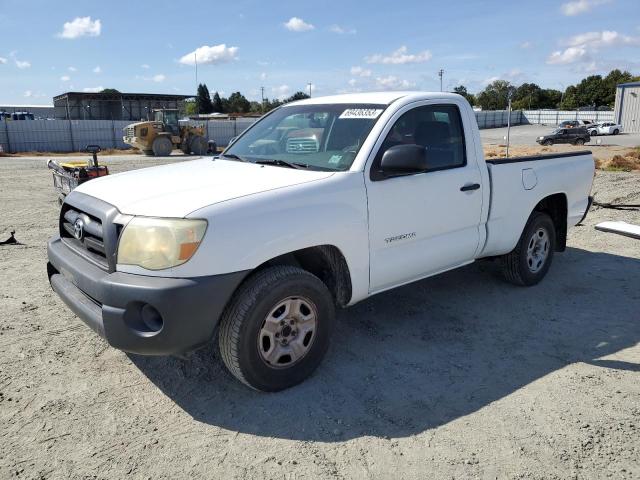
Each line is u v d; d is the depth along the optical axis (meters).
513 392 3.40
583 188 5.69
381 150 3.76
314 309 3.45
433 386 3.48
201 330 2.99
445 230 4.25
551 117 79.94
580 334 4.27
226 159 4.42
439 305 4.86
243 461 2.75
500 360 3.84
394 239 3.86
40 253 6.67
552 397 3.33
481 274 5.71
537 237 5.27
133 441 2.90
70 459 2.75
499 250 4.81
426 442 2.89
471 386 3.48
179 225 2.92
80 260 3.40
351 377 3.59
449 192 4.19
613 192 10.95
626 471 2.65
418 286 5.35
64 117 62.59
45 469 2.67
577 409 3.19
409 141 3.99
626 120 56.84
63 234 3.83
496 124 78.69
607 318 4.58
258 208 3.14
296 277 3.27
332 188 3.47
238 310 3.11
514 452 2.80
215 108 112.81
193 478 2.62
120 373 3.63
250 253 3.08
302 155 4.05
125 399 3.32
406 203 3.88
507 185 4.70
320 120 4.22
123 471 2.66
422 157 3.49
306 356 3.47
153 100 56.66
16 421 3.07
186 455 2.79
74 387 3.44
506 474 2.63
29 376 3.56
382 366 3.74
